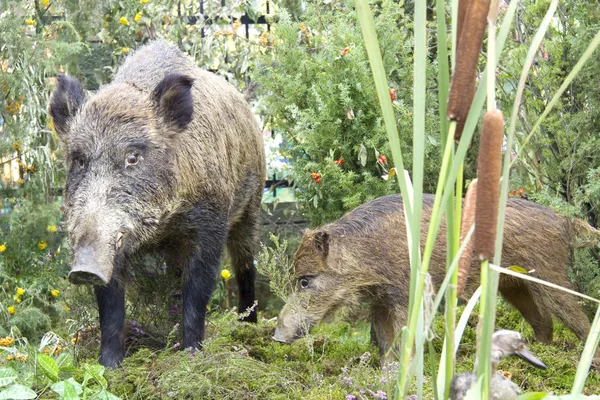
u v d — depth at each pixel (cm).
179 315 557
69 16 770
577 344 545
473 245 237
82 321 554
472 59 209
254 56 794
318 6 708
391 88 668
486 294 217
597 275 559
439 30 225
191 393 423
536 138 596
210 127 515
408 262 492
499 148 206
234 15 800
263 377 446
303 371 495
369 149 651
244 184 588
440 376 254
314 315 498
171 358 459
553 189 590
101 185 436
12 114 692
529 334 566
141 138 450
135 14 785
